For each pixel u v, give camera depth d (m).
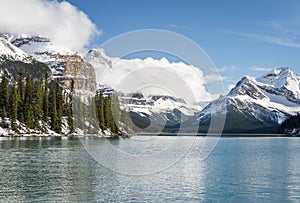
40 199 24.19
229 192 27.61
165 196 25.48
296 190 28.89
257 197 26.45
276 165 45.28
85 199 24.22
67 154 50.69
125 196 25.17
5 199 24.22
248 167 42.69
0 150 57.09
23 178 31.16
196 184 30.00
